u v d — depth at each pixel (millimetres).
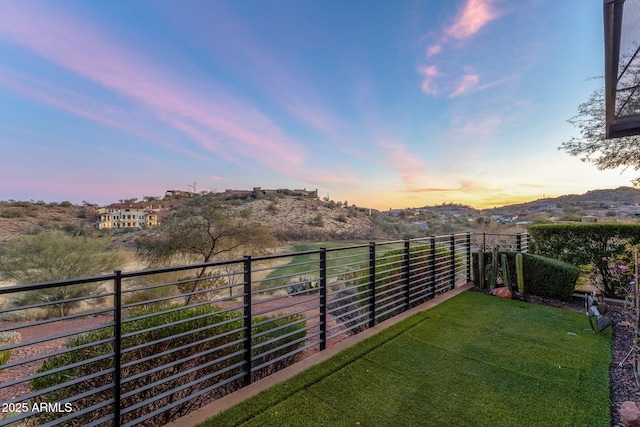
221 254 12273
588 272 6195
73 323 9133
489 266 6016
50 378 2342
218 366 3025
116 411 1899
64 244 11312
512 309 4828
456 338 3600
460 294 5797
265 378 2672
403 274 4848
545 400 2375
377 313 4930
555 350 3299
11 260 10812
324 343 3338
